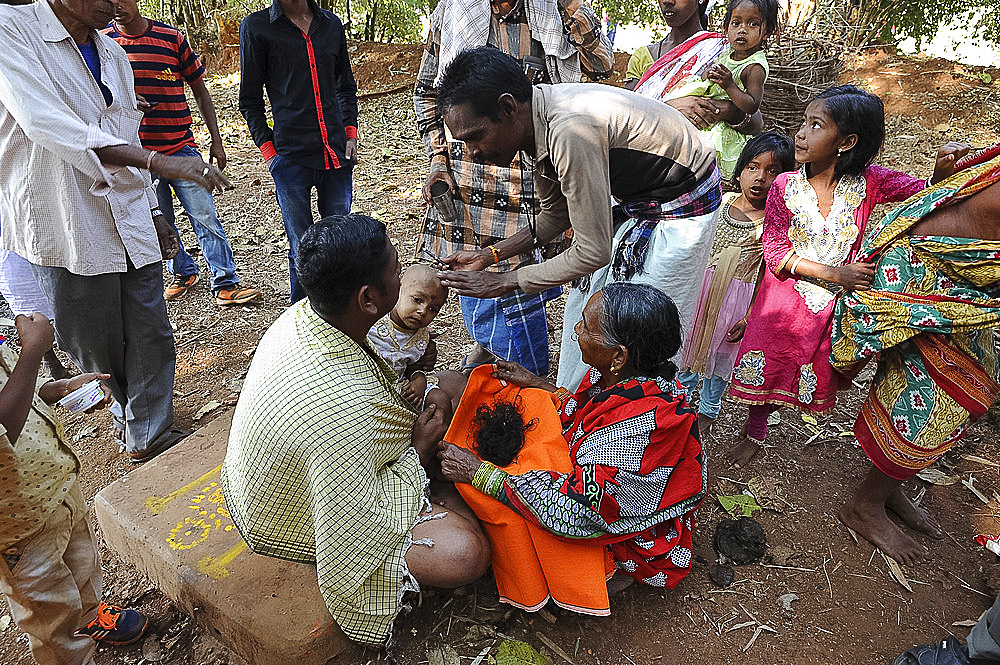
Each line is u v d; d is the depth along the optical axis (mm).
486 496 2555
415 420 2471
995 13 8672
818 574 2844
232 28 9570
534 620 2641
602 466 2381
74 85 2795
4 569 2115
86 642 2385
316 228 2066
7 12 2598
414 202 6234
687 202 2830
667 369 2525
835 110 2713
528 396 2891
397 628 2596
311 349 2133
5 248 3051
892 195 2871
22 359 1931
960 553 2947
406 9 9945
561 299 5020
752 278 3115
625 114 2566
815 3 6934
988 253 2324
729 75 3707
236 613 2412
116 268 3006
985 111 7410
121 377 3344
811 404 3184
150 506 2818
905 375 2656
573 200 2568
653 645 2576
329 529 2098
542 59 3654
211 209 4629
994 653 2207
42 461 2047
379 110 8250
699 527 3062
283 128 4148
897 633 2615
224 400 3967
